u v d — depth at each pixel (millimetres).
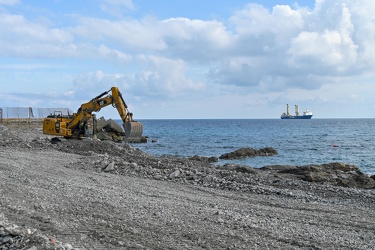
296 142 66062
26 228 7312
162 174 17438
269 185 16031
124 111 30000
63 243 6738
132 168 18453
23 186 12367
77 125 31656
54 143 28031
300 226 9500
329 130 115625
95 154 23656
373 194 14625
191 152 48344
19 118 66188
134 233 8039
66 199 10984
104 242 7309
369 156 44344
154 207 10664
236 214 10367
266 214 10711
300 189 15461
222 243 7742
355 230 9414
